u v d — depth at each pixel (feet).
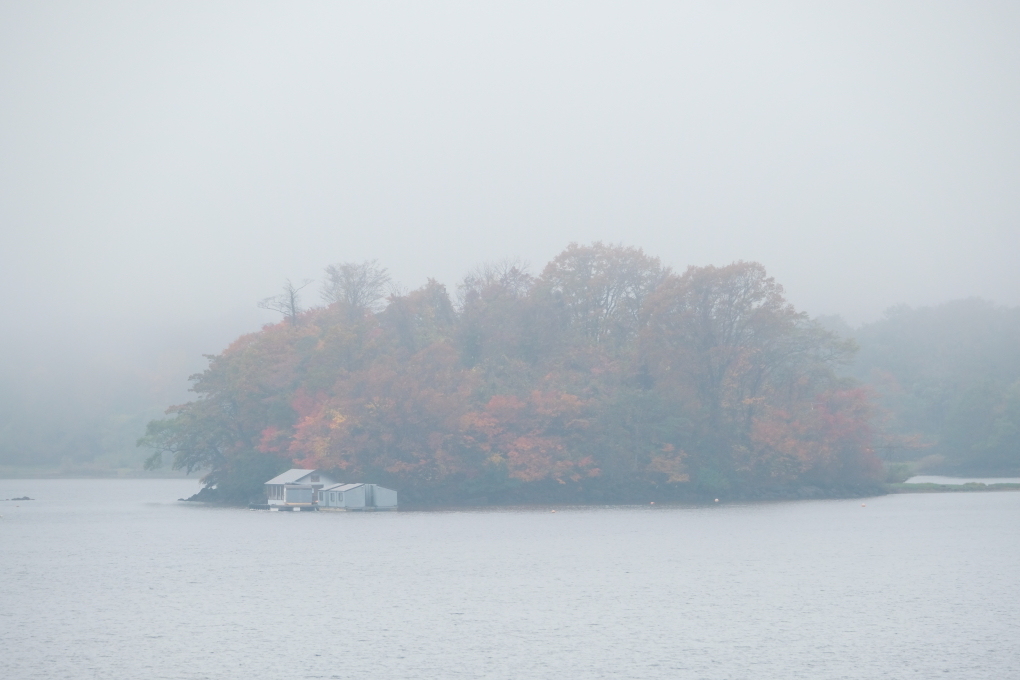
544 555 288.51
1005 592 224.94
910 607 208.23
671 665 164.14
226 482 512.63
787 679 156.25
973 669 161.58
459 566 267.18
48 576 253.85
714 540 325.01
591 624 193.36
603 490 492.95
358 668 163.32
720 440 501.97
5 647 177.58
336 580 245.04
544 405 492.13
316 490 469.16
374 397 469.98
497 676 158.61
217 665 165.27
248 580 245.86
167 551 304.30
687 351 497.87
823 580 241.96
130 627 192.65
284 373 508.53
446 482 480.23
